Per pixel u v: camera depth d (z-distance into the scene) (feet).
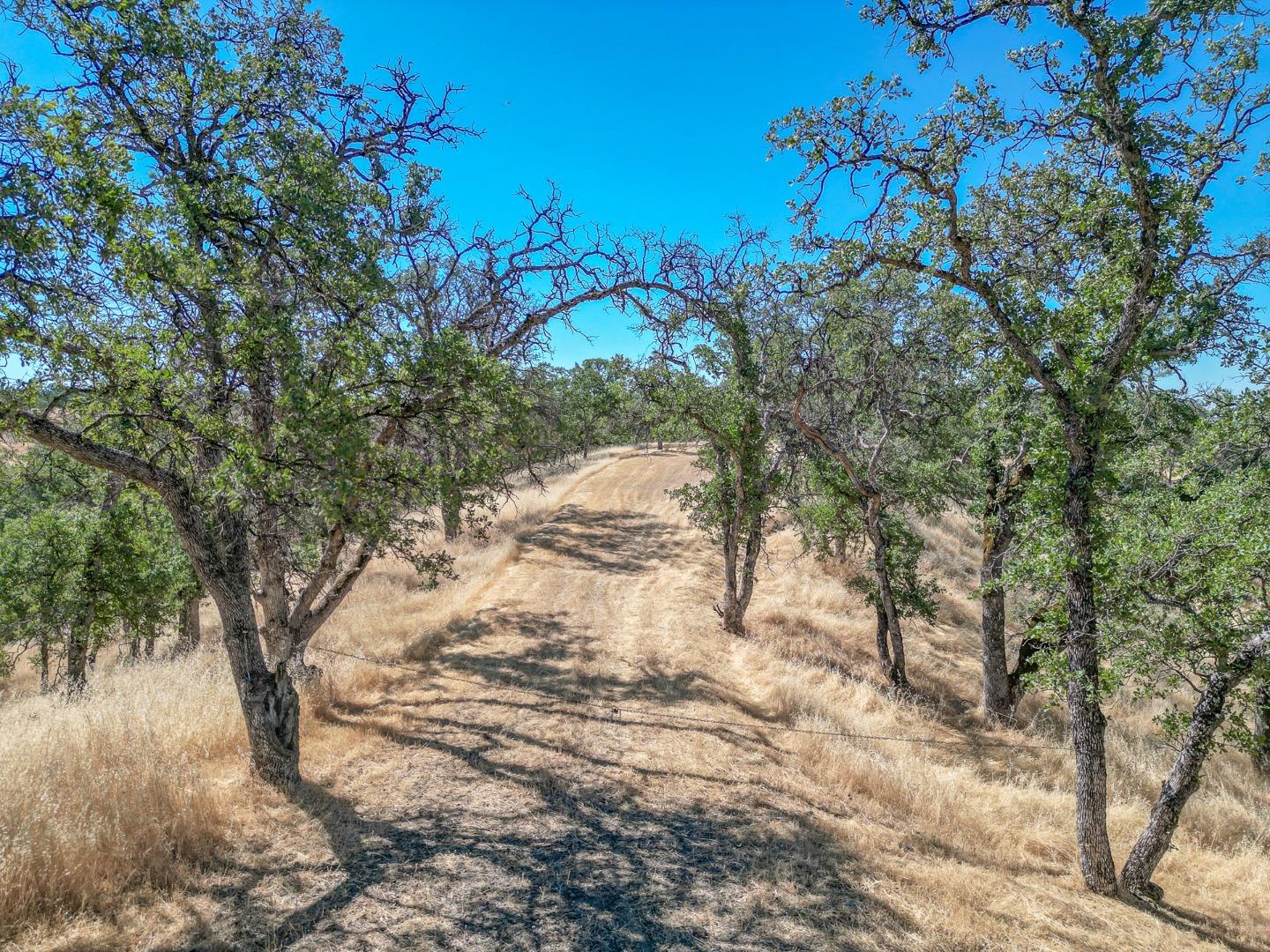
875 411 52.21
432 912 17.94
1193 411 34.47
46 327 18.37
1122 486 35.40
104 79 22.38
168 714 26.94
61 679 49.98
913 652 59.82
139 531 49.90
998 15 21.08
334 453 18.98
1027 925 19.57
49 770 20.24
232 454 19.86
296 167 22.56
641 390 50.31
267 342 20.42
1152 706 50.42
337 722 31.94
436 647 47.78
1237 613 22.76
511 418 27.07
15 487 27.12
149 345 19.43
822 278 26.08
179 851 18.97
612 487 134.10
